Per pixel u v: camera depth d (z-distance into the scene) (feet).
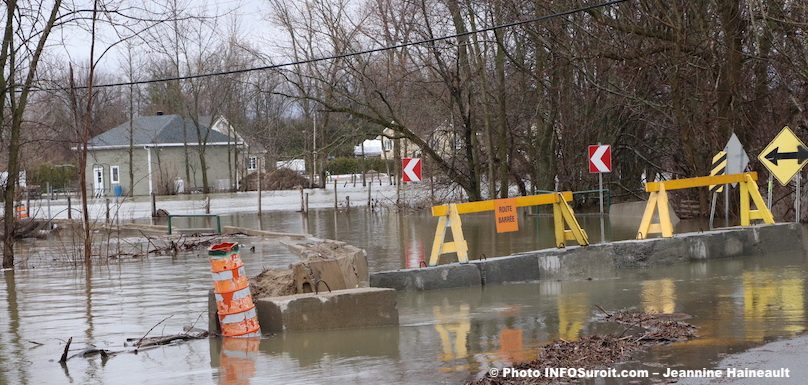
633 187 126.62
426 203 137.80
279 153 246.47
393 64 123.54
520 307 39.88
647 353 28.50
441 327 35.50
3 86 71.87
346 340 33.40
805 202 84.38
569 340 31.45
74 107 80.94
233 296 34.86
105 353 32.99
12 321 42.24
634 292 42.96
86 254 72.13
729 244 55.98
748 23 83.51
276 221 124.88
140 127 228.84
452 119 121.49
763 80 87.71
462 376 26.76
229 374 28.63
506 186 114.83
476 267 47.44
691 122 90.02
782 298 38.83
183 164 246.68
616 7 91.71
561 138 122.83
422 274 46.37
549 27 95.04
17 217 108.17
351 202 176.45
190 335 35.73
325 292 37.86
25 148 116.16
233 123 241.14
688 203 96.89
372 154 363.56
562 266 49.21
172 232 106.52
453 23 112.27
